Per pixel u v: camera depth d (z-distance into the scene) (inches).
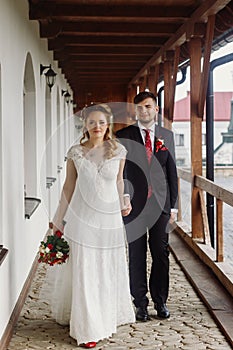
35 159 224.5
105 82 562.9
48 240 146.2
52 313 157.5
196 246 236.1
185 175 260.1
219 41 231.5
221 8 191.8
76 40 309.1
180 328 151.6
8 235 146.0
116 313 149.1
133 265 156.5
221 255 204.2
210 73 246.8
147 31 269.7
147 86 430.3
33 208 200.8
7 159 144.1
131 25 268.7
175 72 281.6
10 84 150.5
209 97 248.1
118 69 455.5
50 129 302.5
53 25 243.0
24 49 185.5
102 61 392.8
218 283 191.0
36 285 195.0
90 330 137.4
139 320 157.4
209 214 252.8
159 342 141.3
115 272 145.6
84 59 389.4
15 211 159.9
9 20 149.7
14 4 160.6
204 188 221.3
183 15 230.5
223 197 185.6
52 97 307.9
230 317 155.5
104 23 268.1
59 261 145.6
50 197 261.9
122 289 151.0
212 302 169.5
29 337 144.9
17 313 158.1
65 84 453.7
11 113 152.3
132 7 232.2
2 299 135.6
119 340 142.9
